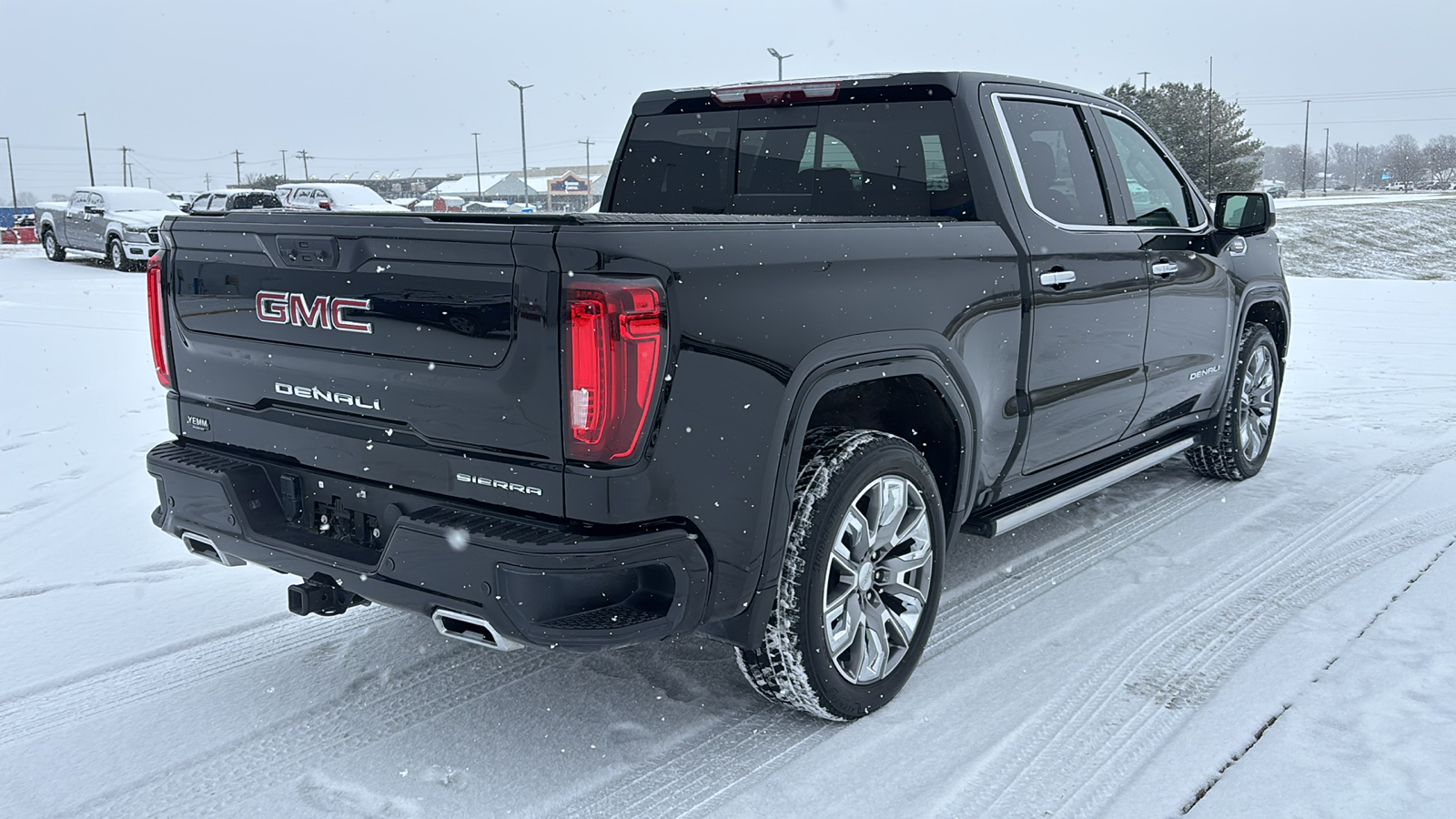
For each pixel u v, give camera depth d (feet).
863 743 9.59
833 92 12.86
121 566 14.28
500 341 8.06
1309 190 548.31
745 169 14.03
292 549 9.41
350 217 8.86
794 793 8.78
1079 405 13.17
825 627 9.56
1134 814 8.36
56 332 37.32
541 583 7.88
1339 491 17.81
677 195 14.78
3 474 18.79
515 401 8.06
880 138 12.69
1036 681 10.84
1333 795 8.52
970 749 9.46
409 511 8.95
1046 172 12.98
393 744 9.65
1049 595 13.28
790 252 9.10
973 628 12.27
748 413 8.63
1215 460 18.25
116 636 12.01
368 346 8.86
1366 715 9.82
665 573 8.35
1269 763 9.06
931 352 10.44
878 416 11.43
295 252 9.19
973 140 11.99
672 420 8.11
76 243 75.61
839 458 9.55
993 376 11.48
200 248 10.10
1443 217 182.80
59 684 10.82
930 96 12.32
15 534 15.53
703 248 8.36
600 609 8.20
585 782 9.00
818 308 9.23
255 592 13.38
